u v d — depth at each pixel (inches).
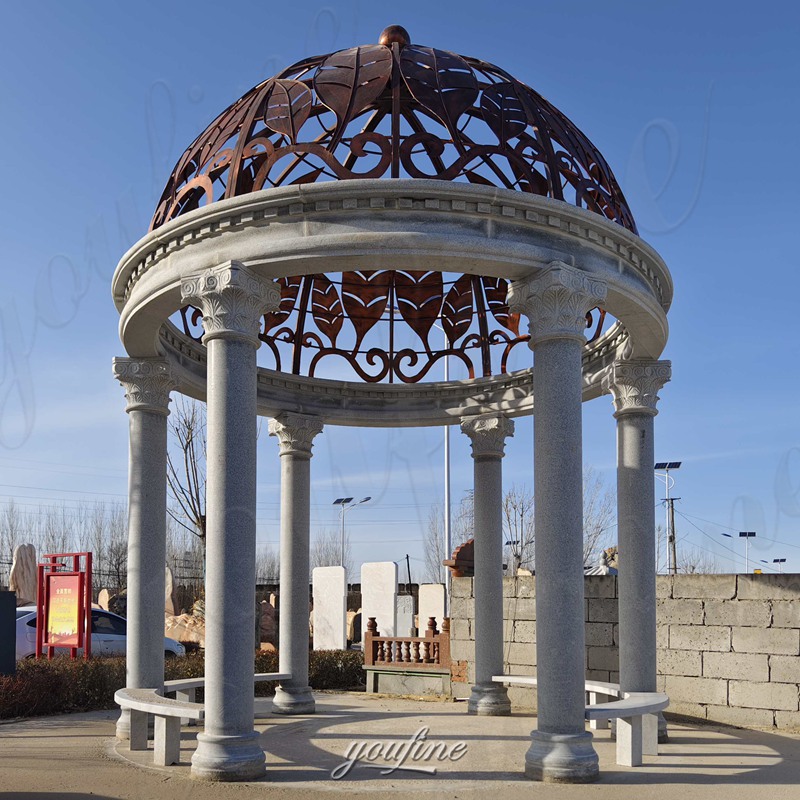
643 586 370.6
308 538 458.0
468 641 528.1
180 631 810.8
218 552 284.8
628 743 308.7
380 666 567.5
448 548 929.5
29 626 649.6
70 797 253.6
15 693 439.8
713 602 431.2
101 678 484.4
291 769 294.8
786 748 347.6
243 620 284.0
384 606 756.6
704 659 430.9
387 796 259.1
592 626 469.4
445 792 263.6
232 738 278.8
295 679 445.4
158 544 368.5
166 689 366.3
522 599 505.0
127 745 343.3
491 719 420.2
